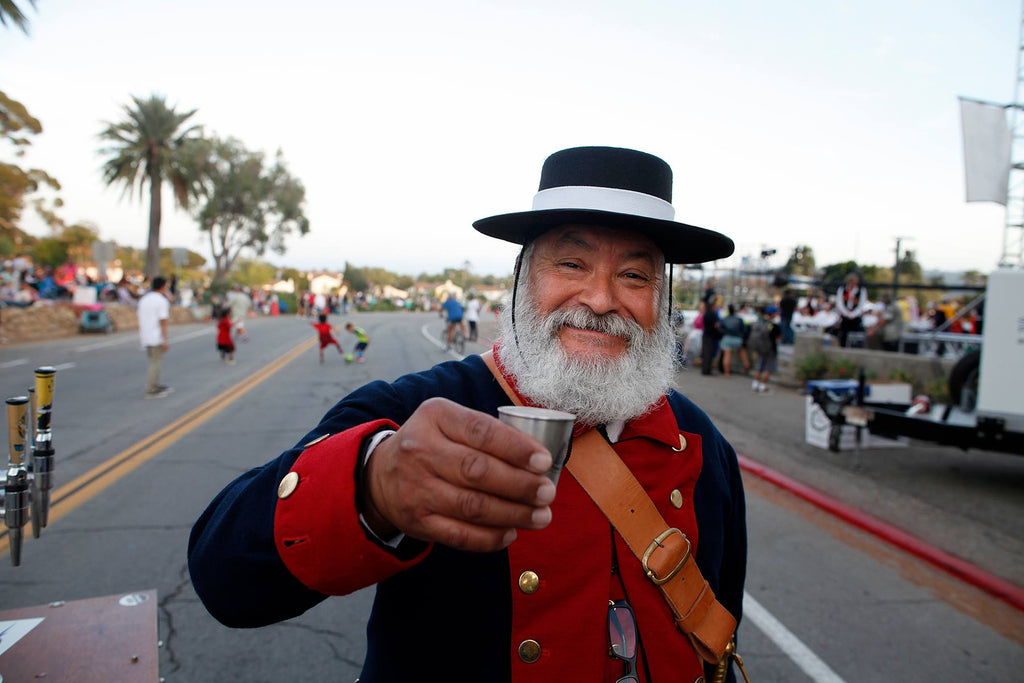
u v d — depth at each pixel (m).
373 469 0.78
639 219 1.14
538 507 0.68
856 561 4.27
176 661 2.89
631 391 1.14
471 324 20.69
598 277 1.19
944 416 6.00
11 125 24.78
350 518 0.77
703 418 1.42
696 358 14.68
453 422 0.69
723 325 13.15
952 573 4.09
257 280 83.06
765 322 11.15
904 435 5.99
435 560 1.04
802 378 11.09
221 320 14.47
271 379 11.69
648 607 1.06
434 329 28.56
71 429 7.26
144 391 10.05
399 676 1.03
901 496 5.50
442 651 1.02
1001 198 8.11
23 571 3.61
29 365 13.26
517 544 1.04
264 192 45.19
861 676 2.97
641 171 1.21
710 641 1.12
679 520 1.16
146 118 35.09
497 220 1.21
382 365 14.24
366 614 3.37
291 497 0.83
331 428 1.01
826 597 3.75
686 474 1.21
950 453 7.02
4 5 11.51
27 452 1.39
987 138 8.06
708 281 13.52
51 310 21.06
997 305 5.43
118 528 4.26
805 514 5.20
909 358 9.33
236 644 3.04
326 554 0.78
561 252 1.21
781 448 7.18
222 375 12.18
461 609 1.02
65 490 5.02
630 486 1.10
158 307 9.57
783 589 3.84
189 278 59.97
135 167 34.94
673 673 1.06
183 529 4.25
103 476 5.41
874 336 11.40
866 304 11.60
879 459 6.73
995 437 5.47
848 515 5.03
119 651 1.36
